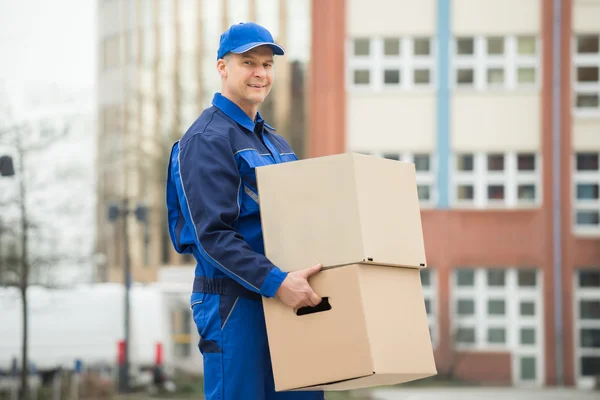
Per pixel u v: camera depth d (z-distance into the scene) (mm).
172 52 47656
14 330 23047
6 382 22375
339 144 34156
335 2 34250
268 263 4176
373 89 34219
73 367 23250
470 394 24797
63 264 21234
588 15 33531
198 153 4363
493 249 33406
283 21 43062
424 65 34188
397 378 4344
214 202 4281
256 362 4324
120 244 47125
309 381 4156
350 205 4156
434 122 33906
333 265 4160
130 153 41969
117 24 49656
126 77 48750
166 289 24406
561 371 32688
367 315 4098
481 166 33812
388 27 34219
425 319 4410
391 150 34062
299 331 4172
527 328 33250
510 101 33688
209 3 46750
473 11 33969
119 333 23750
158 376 23641
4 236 20656
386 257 4219
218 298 4359
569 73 33438
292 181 4262
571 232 33156
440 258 33469
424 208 33625
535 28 33750
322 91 34281
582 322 33188
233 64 4551
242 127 4551
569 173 33344
